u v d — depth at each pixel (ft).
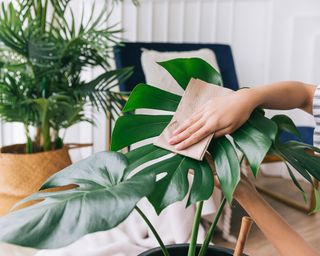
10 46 7.94
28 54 8.16
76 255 6.40
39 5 8.59
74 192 2.15
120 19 11.84
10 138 10.75
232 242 8.53
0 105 8.14
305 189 12.57
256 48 14.20
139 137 2.92
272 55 13.97
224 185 2.52
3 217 1.95
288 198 11.12
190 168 2.56
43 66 8.20
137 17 12.23
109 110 9.13
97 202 1.98
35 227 1.85
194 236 2.92
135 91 3.02
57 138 9.33
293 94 3.18
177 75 3.14
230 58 12.61
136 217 7.91
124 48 10.78
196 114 2.77
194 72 3.15
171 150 2.68
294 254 2.64
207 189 2.43
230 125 2.66
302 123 13.96
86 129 11.98
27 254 7.38
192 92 2.97
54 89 8.75
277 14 13.71
